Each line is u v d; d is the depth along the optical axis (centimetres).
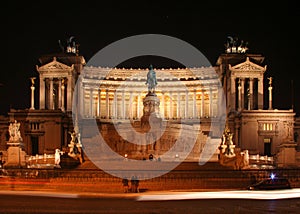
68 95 13262
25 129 12031
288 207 4475
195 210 4275
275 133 11981
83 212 4075
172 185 6775
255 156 9600
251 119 12031
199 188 6719
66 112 12725
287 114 11994
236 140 12331
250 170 7288
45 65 13350
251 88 13388
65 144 12231
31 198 5209
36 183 6888
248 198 5275
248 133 12025
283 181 6284
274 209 4331
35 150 12156
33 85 13100
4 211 4084
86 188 6531
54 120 12038
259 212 4144
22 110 12088
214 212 4150
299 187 6631
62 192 6084
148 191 6325
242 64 13338
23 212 4038
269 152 12188
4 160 9438
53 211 4116
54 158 9388
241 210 4269
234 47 14225
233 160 8606
